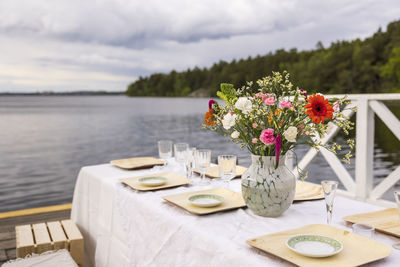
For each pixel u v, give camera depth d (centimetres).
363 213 124
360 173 256
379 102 245
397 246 100
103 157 1262
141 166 218
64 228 201
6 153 1358
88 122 2675
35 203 678
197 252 115
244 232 114
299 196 150
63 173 986
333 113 119
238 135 127
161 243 133
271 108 123
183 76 4838
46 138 1811
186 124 2423
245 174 130
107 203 183
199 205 135
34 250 177
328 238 100
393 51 2952
